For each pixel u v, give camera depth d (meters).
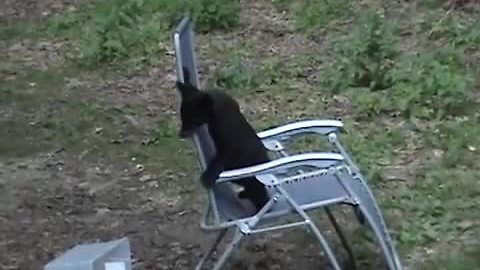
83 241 7.75
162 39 13.30
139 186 8.82
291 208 6.16
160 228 7.90
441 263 6.95
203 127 6.21
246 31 13.74
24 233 7.94
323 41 13.05
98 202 8.52
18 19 15.26
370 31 11.67
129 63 12.62
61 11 15.50
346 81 11.03
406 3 14.08
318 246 7.31
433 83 10.34
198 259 7.28
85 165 9.41
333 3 14.27
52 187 8.90
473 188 8.20
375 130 9.76
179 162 9.29
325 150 9.12
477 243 7.25
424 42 12.38
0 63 13.01
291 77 11.62
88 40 13.30
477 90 10.60
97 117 10.75
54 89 11.84
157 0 14.30
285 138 6.93
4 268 7.31
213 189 6.19
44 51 13.49
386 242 6.52
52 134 10.28
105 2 14.89
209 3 13.92
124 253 5.16
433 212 7.79
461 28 12.58
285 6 14.73
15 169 9.38
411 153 9.08
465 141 9.23
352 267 6.88
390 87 10.76
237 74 11.52
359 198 6.27
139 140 9.97
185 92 6.25
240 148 6.23
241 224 6.09
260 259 7.18
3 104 11.31
